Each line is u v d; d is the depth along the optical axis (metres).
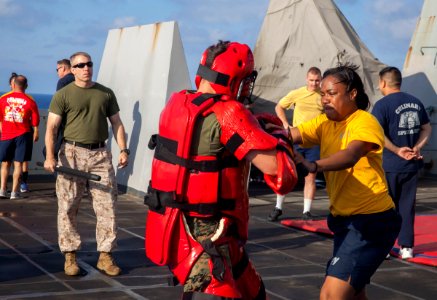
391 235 4.02
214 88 3.39
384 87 6.77
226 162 3.30
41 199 10.16
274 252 7.15
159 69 10.20
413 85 14.79
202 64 3.43
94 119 5.99
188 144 3.26
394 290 5.92
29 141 10.21
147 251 3.44
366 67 12.60
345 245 3.98
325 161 3.71
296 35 12.93
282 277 6.15
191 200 3.29
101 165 6.03
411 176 6.84
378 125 3.95
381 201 4.00
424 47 14.70
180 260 3.32
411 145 6.69
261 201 10.64
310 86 8.97
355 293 3.95
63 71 9.66
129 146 10.80
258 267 6.49
